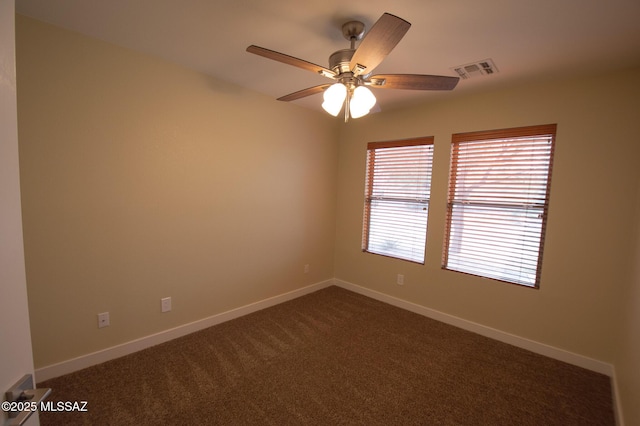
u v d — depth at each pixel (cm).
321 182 373
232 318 295
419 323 298
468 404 185
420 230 323
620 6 139
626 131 207
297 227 350
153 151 228
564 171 231
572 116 226
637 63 197
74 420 163
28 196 179
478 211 280
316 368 218
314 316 308
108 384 193
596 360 222
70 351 202
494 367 225
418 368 221
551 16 150
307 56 211
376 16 158
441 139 297
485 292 275
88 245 204
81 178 197
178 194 245
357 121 370
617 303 213
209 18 167
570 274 232
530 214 251
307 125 347
